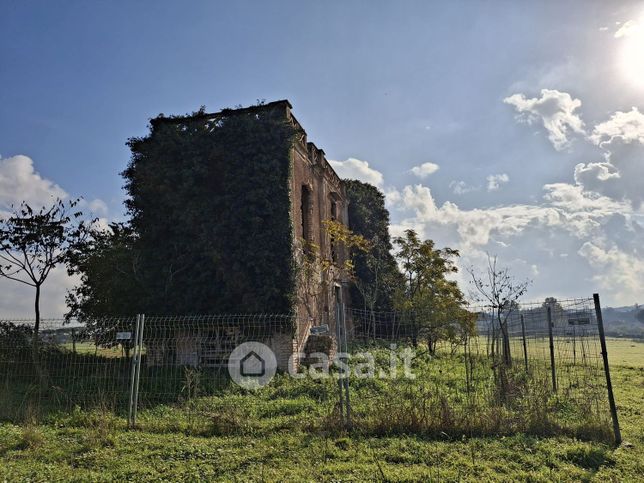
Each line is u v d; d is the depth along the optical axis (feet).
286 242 54.90
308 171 70.49
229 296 53.78
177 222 57.06
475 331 46.42
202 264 55.47
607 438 25.96
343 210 95.14
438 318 71.56
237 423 28.48
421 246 78.69
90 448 25.29
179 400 34.55
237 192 56.24
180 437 27.14
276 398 37.96
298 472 21.56
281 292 53.42
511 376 35.45
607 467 22.39
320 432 27.12
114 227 63.05
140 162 60.49
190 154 57.67
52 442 26.48
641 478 20.95
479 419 27.30
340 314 29.91
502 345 47.42
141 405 33.06
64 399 33.94
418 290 77.30
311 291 63.52
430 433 26.78
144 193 58.54
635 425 29.22
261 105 60.34
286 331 51.93
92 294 61.57
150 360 38.91
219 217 56.18
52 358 35.81
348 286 89.86
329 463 22.76
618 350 108.06
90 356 35.63
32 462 23.43
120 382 35.60
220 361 47.09
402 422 27.32
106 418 28.94
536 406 28.17
